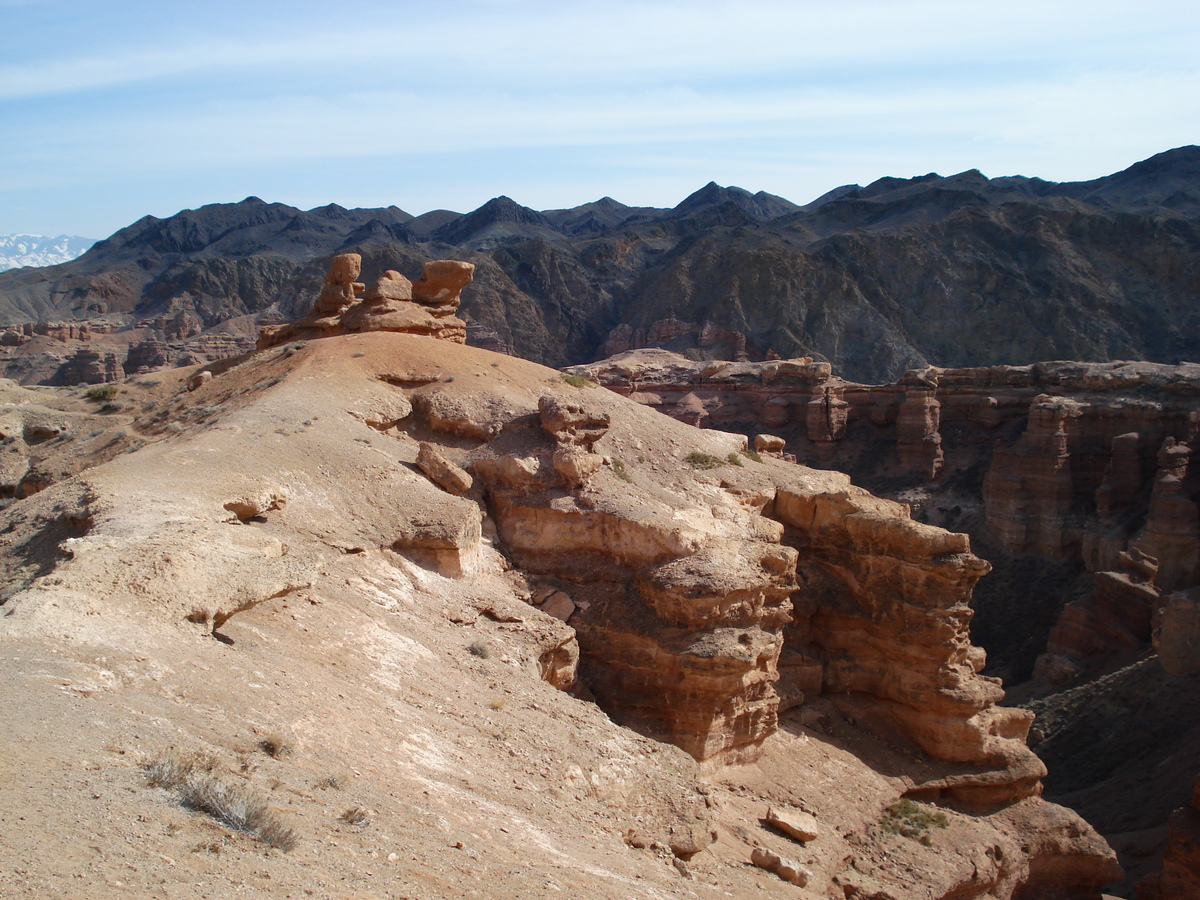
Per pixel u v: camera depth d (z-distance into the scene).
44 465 39.34
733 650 28.47
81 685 12.27
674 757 22.28
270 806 10.56
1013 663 70.44
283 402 33.06
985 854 29.42
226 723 13.09
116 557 17.09
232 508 23.53
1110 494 77.94
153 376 52.75
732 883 20.78
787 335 182.38
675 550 30.06
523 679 23.36
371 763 14.41
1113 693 52.06
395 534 27.22
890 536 33.50
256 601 18.14
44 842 7.86
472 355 41.75
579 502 32.16
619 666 29.55
